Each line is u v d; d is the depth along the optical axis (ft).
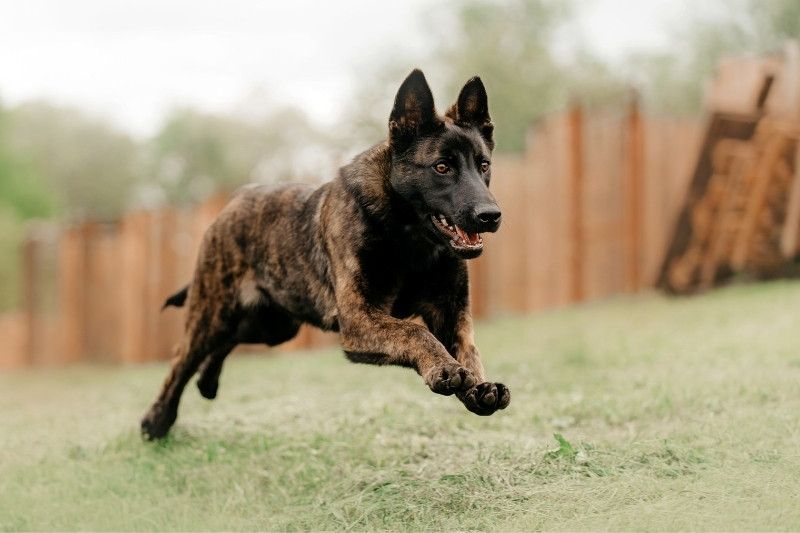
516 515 12.74
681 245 39.42
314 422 20.44
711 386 19.99
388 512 13.76
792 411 17.04
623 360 25.46
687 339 27.94
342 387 25.54
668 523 11.44
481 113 16.94
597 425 18.43
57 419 24.50
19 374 49.52
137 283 47.37
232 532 13.85
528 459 15.34
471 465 15.60
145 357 47.19
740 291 37.50
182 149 147.13
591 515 12.12
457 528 12.71
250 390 26.53
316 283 17.25
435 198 15.64
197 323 19.65
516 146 82.33
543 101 83.71
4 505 15.88
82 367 49.73
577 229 40.01
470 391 13.46
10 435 22.59
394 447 17.80
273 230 18.29
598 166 40.04
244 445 18.81
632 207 39.52
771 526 11.09
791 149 37.96
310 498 15.24
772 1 73.67
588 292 40.04
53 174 145.69
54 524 14.80
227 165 144.46
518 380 24.13
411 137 15.99
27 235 55.72
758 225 39.01
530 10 87.97
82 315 51.06
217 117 146.92
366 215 16.03
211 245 19.43
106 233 49.39
